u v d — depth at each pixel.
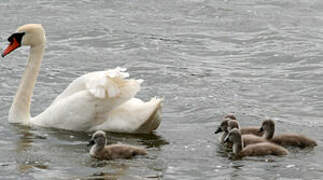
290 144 16.02
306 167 14.59
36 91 20.73
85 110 17.00
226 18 31.02
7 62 23.62
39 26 18.22
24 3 32.28
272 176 14.06
